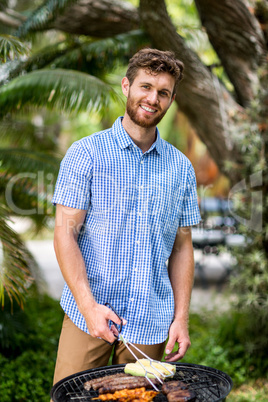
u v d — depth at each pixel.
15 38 3.13
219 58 4.21
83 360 1.95
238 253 3.94
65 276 1.84
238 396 3.40
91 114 3.42
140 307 1.89
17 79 3.38
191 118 4.30
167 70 1.83
